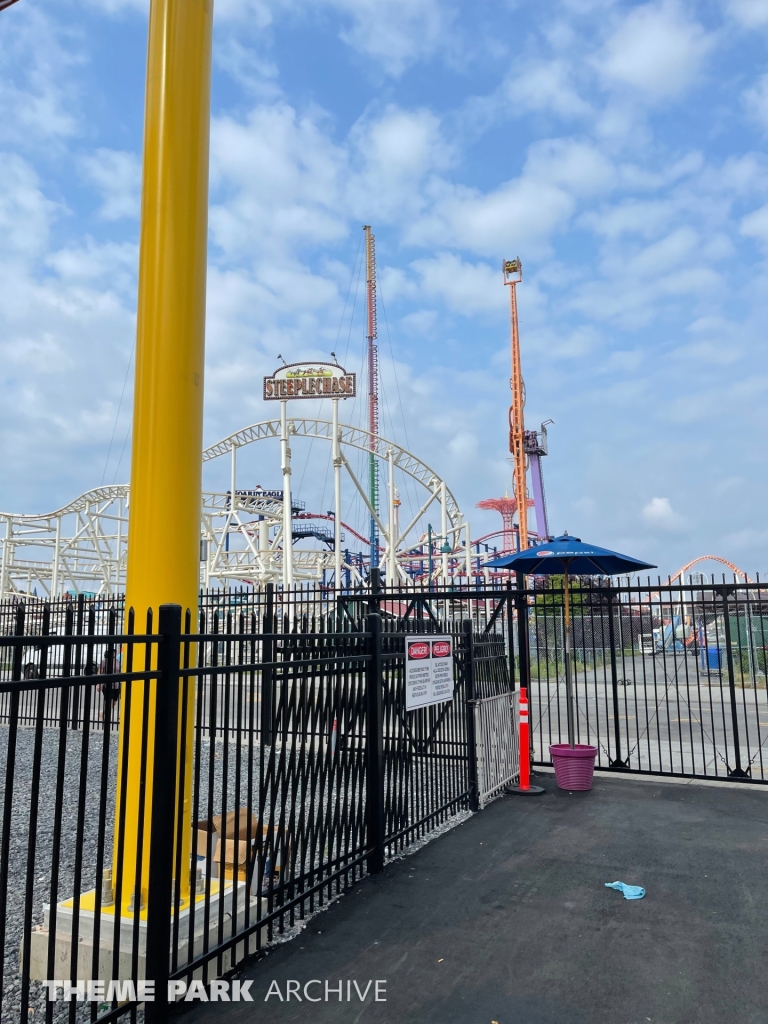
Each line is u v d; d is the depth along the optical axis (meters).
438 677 7.40
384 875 5.86
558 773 9.06
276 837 5.23
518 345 82.88
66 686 3.05
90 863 6.57
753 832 7.10
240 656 4.66
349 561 79.12
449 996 3.93
